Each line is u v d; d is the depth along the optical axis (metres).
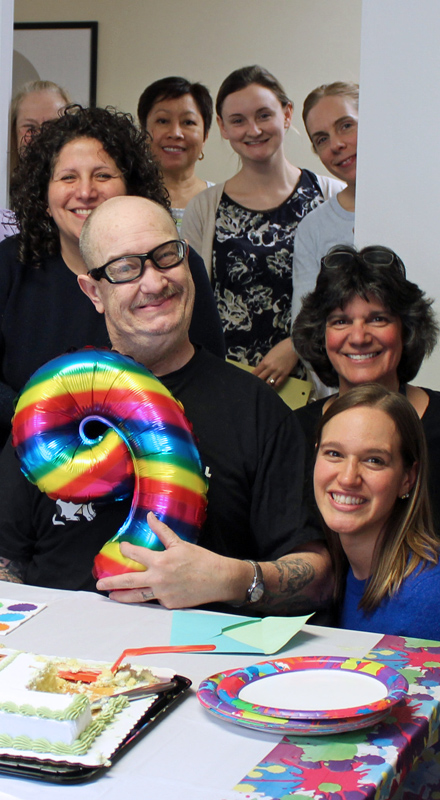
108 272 1.37
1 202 2.74
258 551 1.45
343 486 1.27
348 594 1.37
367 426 1.27
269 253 2.85
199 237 2.92
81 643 1.03
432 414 1.73
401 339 1.74
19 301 1.87
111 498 1.31
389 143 2.19
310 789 0.67
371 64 2.18
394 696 0.78
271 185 2.90
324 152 2.98
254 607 1.27
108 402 1.27
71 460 1.29
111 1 3.94
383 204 2.21
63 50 4.01
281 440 1.45
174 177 3.40
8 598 1.22
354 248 1.82
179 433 1.28
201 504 1.28
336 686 0.86
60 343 1.84
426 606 1.23
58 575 1.40
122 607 1.18
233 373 1.49
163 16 3.89
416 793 0.96
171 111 3.33
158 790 0.68
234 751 0.74
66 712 0.74
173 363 1.46
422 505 1.32
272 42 3.77
